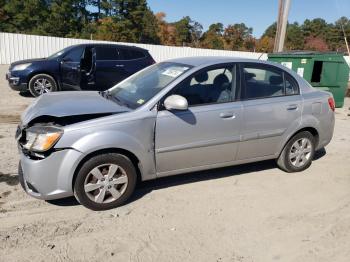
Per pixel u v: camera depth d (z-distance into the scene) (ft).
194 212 13.47
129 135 12.91
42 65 33.63
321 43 224.53
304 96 16.92
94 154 12.70
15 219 12.39
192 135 14.16
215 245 11.53
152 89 14.37
